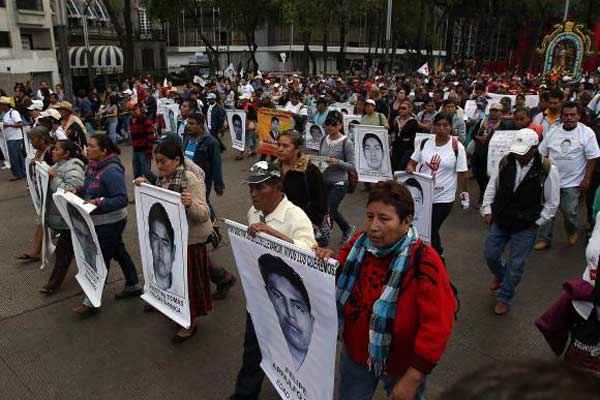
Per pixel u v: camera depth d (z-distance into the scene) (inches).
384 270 97.3
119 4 1654.8
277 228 131.3
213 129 529.0
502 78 1449.3
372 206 95.0
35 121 418.6
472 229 295.9
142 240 182.2
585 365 111.3
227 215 328.2
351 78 1190.3
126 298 209.9
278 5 1510.8
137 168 369.7
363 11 1326.3
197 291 172.9
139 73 1704.0
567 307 116.7
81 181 207.5
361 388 106.7
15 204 358.9
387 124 369.7
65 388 154.7
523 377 26.7
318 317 103.5
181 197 156.1
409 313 93.7
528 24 2385.6
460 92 626.5
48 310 202.7
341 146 250.8
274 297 117.7
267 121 442.6
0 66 1354.6
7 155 449.4
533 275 231.1
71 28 1779.0
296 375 117.2
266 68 2733.8
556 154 253.6
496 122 337.1
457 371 159.8
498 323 188.4
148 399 149.5
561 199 258.5
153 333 184.5
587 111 388.2
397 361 98.6
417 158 229.5
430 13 1835.6
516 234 185.5
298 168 179.9
